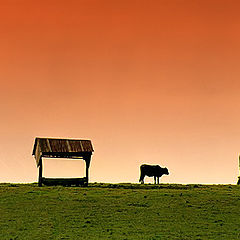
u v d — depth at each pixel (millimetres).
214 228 46125
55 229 45188
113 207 53875
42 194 60469
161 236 43000
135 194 61250
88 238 42250
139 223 47562
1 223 47094
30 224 46844
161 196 60031
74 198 58125
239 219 49688
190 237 42875
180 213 51656
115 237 42562
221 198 59219
